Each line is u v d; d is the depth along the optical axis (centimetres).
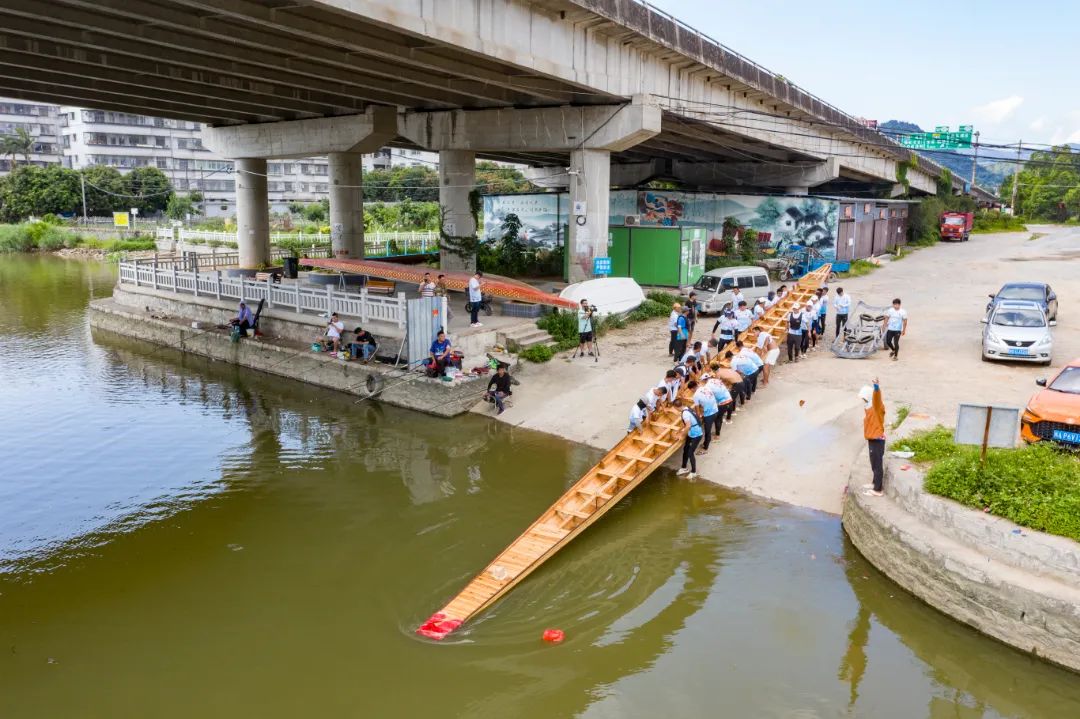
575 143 2758
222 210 9812
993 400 1645
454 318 2420
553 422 1834
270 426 1895
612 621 1045
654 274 3189
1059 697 892
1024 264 4144
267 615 1080
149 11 1675
